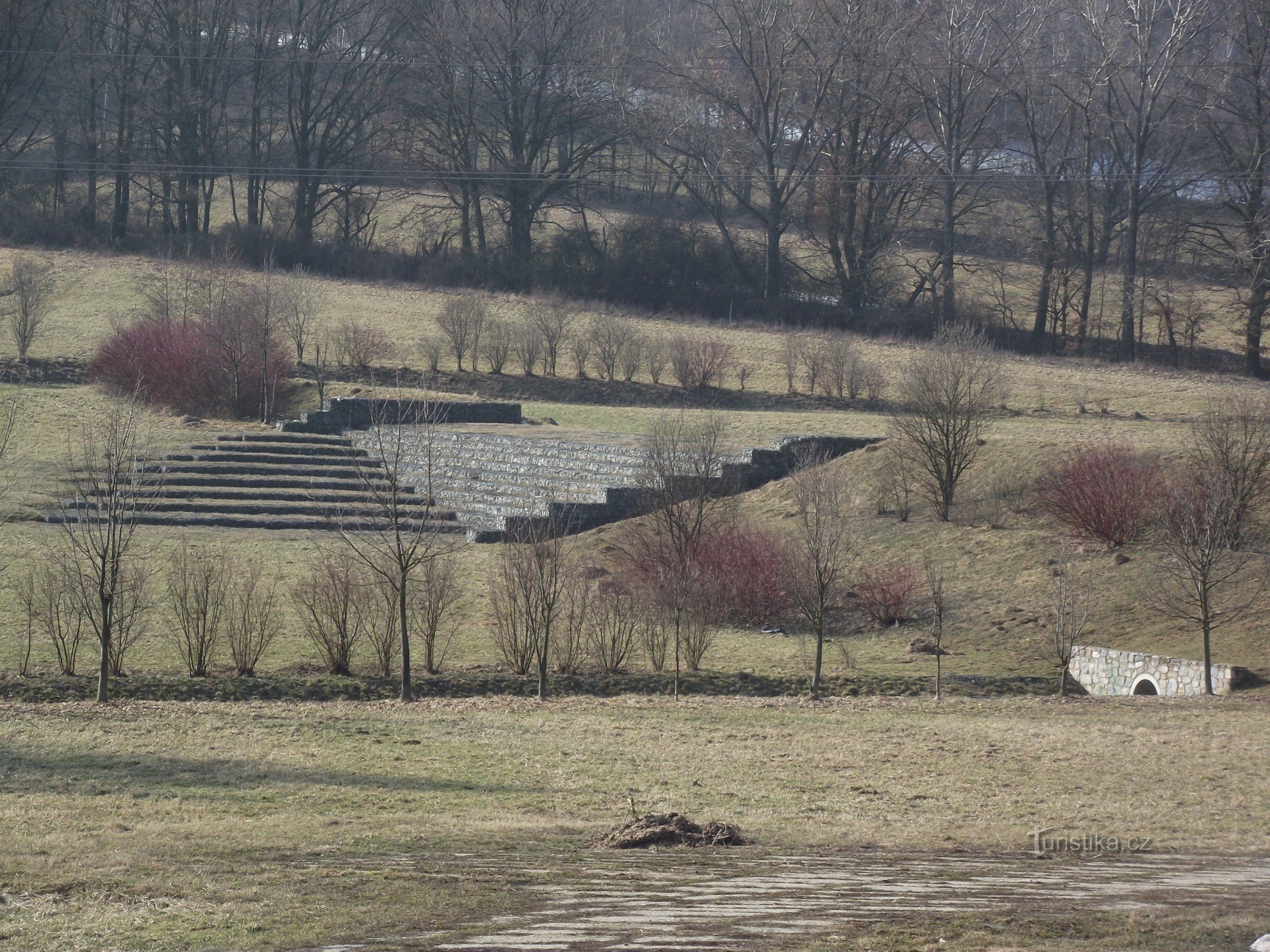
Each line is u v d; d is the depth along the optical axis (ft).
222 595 103.55
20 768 66.74
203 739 76.07
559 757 73.41
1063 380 228.84
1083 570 126.41
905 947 33.76
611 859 46.80
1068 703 96.94
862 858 48.55
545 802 61.16
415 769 69.05
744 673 107.14
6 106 295.07
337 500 167.73
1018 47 279.90
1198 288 296.92
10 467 165.99
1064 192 299.99
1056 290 278.87
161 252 294.66
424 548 120.57
